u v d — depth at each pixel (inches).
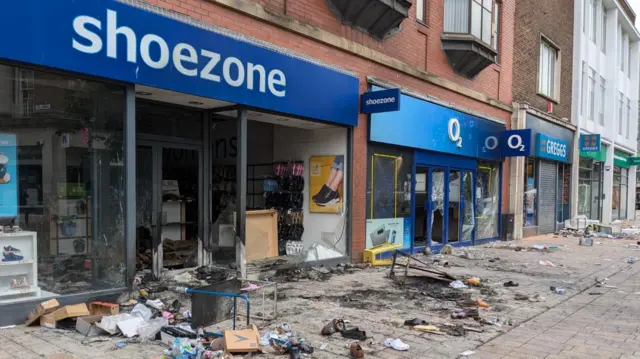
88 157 217.0
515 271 360.8
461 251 455.5
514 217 590.2
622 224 963.3
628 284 321.4
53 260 207.2
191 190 300.4
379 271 333.4
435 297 263.3
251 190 399.9
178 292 243.6
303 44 309.4
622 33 1087.0
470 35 453.7
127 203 219.0
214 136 366.6
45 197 206.1
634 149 1198.3
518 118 583.2
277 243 361.1
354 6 339.6
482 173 542.0
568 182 773.3
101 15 204.5
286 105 295.0
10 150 196.1
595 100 887.1
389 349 176.2
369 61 364.2
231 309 201.5
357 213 358.0
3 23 175.8
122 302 218.8
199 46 245.6
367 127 364.5
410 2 368.2
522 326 213.9
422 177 441.1
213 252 312.3
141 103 265.4
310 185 369.4
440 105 443.5
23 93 195.9
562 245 549.0
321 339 184.2
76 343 166.7
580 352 178.4
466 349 179.0
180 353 153.2
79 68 197.3
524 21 606.9
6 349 159.5
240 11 267.0
